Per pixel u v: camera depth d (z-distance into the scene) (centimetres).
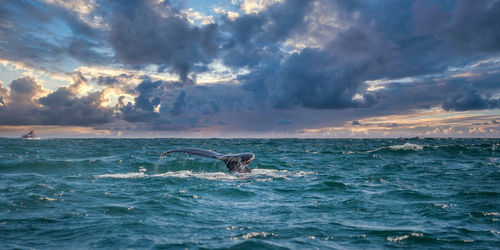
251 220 674
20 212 705
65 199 844
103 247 498
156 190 998
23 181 1154
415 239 559
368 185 1138
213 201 859
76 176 1312
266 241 541
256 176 1315
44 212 709
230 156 1245
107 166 1669
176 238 548
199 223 647
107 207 765
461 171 1529
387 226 637
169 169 1594
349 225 642
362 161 2116
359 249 512
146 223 636
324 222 662
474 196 909
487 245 526
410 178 1313
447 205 810
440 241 548
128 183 1134
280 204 834
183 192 968
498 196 904
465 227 625
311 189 1052
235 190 1015
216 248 503
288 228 618
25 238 536
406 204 829
